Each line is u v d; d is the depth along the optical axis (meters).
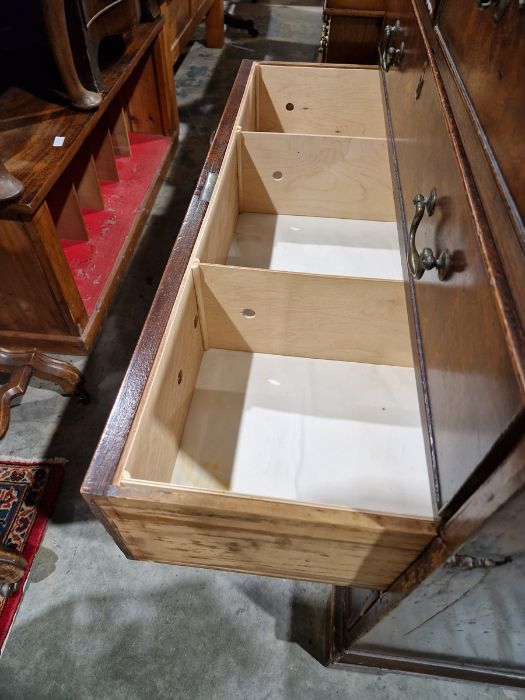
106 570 1.02
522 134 0.37
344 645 0.82
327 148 1.10
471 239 0.44
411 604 0.55
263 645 0.93
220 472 0.78
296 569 0.63
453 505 0.45
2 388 1.12
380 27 1.46
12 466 1.16
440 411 0.51
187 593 0.99
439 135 0.59
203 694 0.88
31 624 0.95
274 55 2.86
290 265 1.12
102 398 1.30
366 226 1.23
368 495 0.75
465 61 0.55
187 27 2.12
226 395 0.88
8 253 1.08
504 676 0.78
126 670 0.90
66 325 1.25
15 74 1.34
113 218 1.59
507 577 0.44
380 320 0.84
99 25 1.21
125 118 1.81
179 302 0.72
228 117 1.13
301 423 0.84
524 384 0.30
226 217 1.06
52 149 1.10
